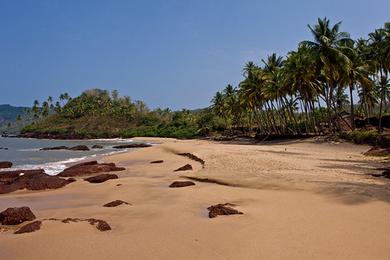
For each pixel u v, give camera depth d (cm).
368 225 1056
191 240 1002
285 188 1664
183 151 4444
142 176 2545
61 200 1761
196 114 14425
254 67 6906
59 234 1080
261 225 1107
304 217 1170
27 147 7400
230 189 1759
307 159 2941
